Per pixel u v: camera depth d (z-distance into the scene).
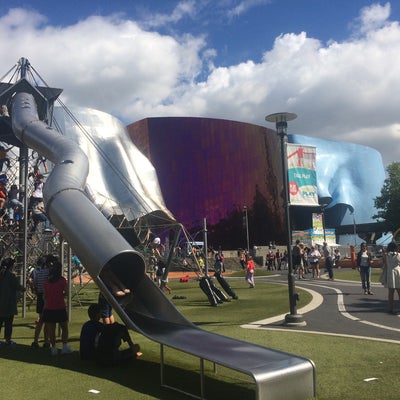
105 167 51.72
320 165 100.38
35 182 18.50
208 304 15.23
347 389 5.49
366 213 102.00
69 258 12.23
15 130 16.14
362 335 8.73
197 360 7.15
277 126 11.05
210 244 70.75
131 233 24.19
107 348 6.76
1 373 6.55
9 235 17.12
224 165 74.06
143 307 8.30
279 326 9.95
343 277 25.47
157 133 72.19
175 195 70.50
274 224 77.88
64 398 5.39
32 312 14.38
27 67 19.73
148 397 5.37
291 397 4.94
